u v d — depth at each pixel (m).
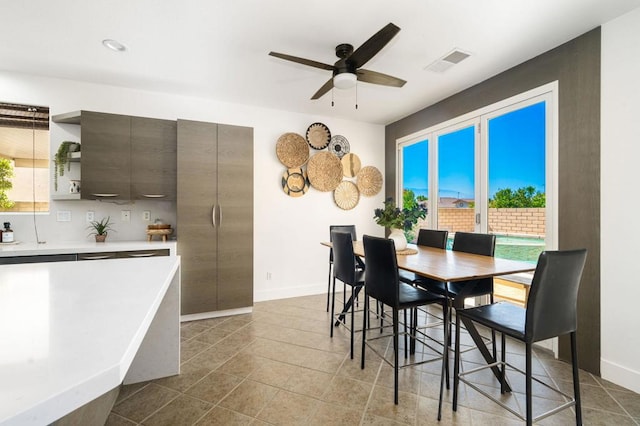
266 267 4.07
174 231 3.52
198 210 3.27
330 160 4.45
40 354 0.53
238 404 1.84
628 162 2.06
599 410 1.80
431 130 3.92
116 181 3.09
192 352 2.51
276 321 3.24
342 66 2.23
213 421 1.69
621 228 2.09
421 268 1.88
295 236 4.25
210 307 3.30
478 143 3.25
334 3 1.99
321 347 2.62
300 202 4.29
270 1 1.97
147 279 1.13
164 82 3.22
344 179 4.59
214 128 3.35
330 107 4.03
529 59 2.71
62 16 2.11
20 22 2.17
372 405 1.84
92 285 1.04
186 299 3.21
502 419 1.72
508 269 1.84
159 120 3.27
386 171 4.85
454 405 1.79
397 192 4.59
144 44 2.48
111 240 3.30
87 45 2.50
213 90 3.45
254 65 2.85
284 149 4.12
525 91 2.75
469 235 2.65
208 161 3.31
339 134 4.55
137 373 2.07
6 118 3.02
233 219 3.42
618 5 1.99
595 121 2.24
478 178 3.26
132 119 3.16
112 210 3.31
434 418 1.72
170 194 3.30
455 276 1.66
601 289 2.19
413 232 4.27
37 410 0.40
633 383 2.00
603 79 2.19
